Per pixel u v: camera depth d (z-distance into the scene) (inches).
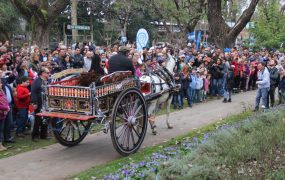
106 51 727.1
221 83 767.7
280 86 683.4
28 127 471.8
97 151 403.5
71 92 360.5
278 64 794.2
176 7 1189.1
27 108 448.1
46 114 365.4
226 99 721.6
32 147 414.3
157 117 571.2
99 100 358.6
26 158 378.0
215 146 347.9
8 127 422.0
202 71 713.0
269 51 1097.4
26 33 1503.4
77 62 571.5
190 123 537.6
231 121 537.0
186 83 645.9
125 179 292.5
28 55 575.2
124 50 402.0
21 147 412.8
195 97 706.8
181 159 314.3
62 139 405.7
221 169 293.4
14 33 1494.8
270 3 1140.5
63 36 1685.5
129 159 367.6
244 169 291.1
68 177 329.1
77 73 400.8
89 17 1798.7
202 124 533.3
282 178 270.1
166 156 354.3
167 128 503.8
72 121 395.5
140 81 420.5
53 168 351.6
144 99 402.3
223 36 1004.6
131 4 1364.4
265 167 292.4
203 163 299.9
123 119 381.4
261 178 271.9
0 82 399.2
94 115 355.6
